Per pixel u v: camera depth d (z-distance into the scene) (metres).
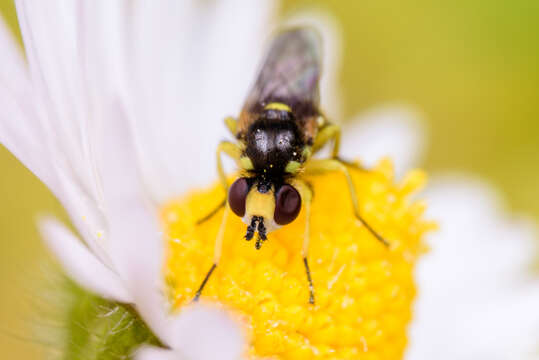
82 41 0.05
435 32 0.09
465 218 0.06
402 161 0.06
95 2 0.05
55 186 0.05
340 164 0.05
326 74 0.06
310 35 0.05
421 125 0.06
